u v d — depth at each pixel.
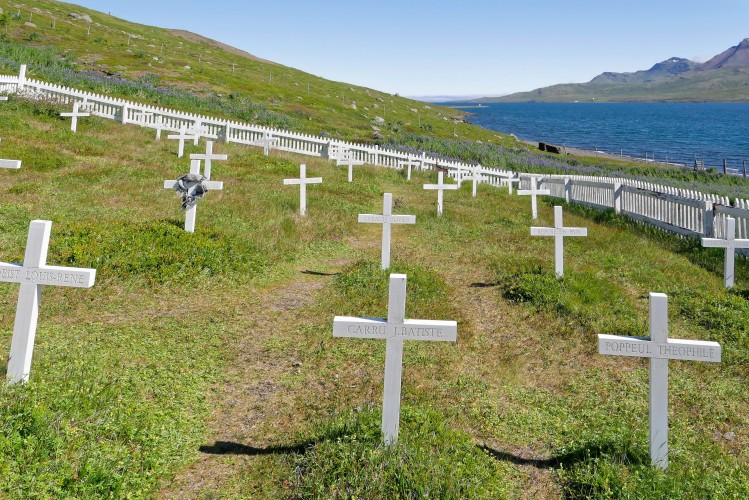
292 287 10.54
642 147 92.69
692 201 15.27
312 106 67.25
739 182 45.41
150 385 6.30
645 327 8.57
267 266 11.44
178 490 4.66
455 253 13.75
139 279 9.54
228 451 5.27
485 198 23.81
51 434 4.61
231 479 4.83
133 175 17.27
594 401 6.59
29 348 5.71
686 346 5.11
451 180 28.97
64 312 8.13
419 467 4.61
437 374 7.08
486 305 9.81
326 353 7.55
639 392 6.79
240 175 20.70
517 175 31.05
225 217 14.16
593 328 8.49
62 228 11.16
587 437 5.62
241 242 12.03
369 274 10.91
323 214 16.48
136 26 117.25
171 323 8.24
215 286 9.95
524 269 11.49
